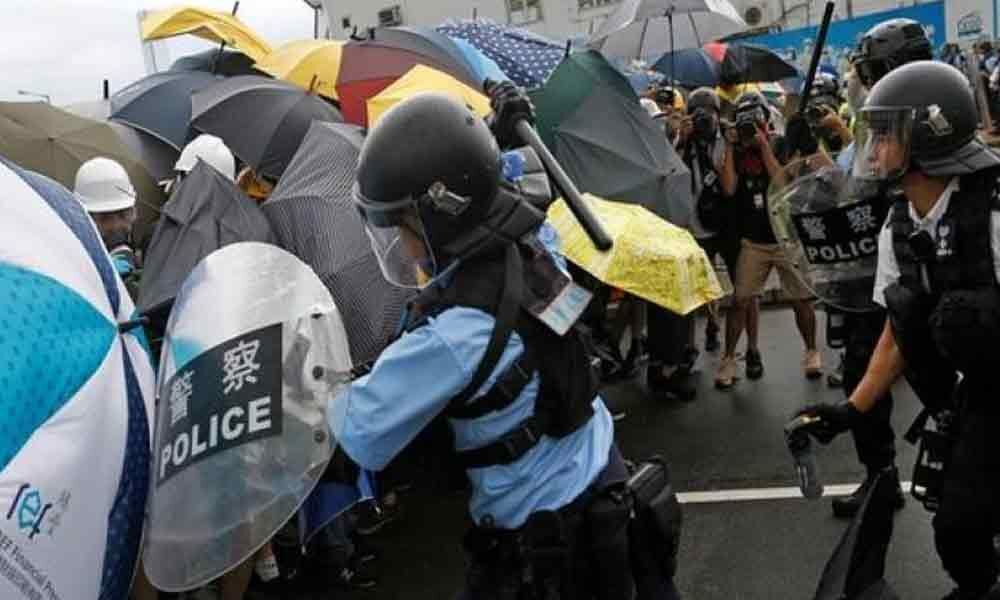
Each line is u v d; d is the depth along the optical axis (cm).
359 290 316
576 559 188
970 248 219
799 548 367
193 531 186
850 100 365
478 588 193
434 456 194
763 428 493
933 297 233
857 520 233
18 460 168
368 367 205
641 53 874
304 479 185
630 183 509
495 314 174
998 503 233
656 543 201
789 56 1923
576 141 520
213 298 201
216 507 185
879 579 228
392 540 411
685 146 606
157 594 255
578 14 2189
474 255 175
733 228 540
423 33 620
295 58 622
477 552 193
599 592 192
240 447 185
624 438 503
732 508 408
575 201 202
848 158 324
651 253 432
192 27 775
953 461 239
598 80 538
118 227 371
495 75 584
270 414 187
